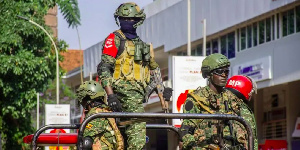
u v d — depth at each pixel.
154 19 43.31
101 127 7.94
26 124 32.88
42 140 8.83
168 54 42.47
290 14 31.09
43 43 32.19
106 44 8.13
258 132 38.09
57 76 33.47
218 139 7.88
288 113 35.53
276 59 32.19
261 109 38.09
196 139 7.93
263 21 33.19
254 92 8.34
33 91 31.61
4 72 30.73
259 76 33.31
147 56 8.21
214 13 36.38
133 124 7.97
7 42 31.00
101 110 8.27
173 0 45.12
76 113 51.06
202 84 22.66
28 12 31.98
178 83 22.52
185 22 39.28
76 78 60.34
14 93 31.41
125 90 8.12
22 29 31.27
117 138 7.96
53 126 7.59
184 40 39.41
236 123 8.03
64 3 25.17
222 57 8.11
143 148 8.00
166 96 8.36
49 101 42.97
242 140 8.02
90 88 8.30
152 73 8.37
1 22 31.41
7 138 32.53
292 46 30.94
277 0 30.92
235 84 8.22
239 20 34.09
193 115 6.93
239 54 35.22
